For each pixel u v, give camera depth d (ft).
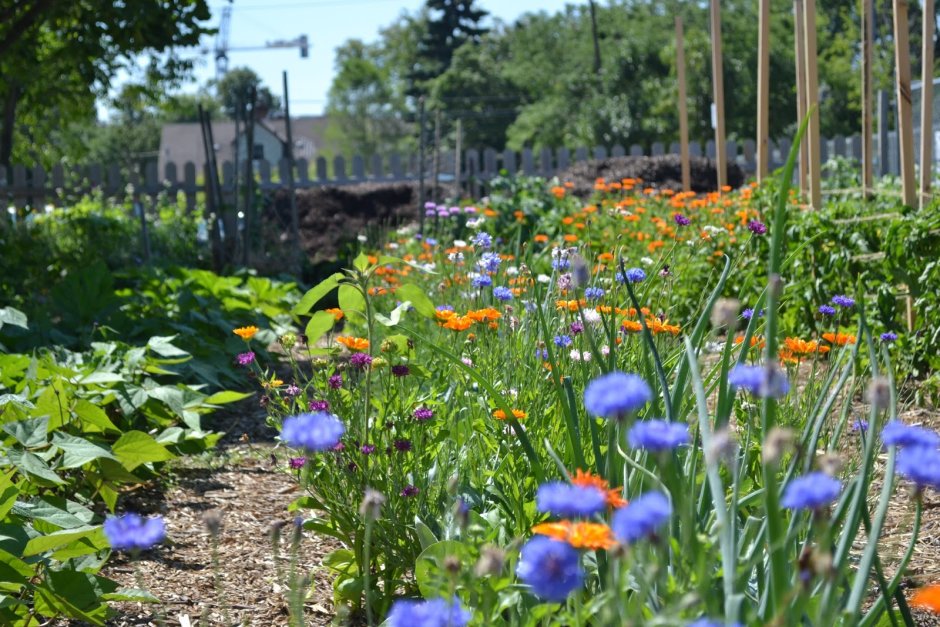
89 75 43.88
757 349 9.98
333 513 8.77
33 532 8.95
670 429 4.20
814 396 10.23
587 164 47.11
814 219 18.97
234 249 36.40
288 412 9.38
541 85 188.24
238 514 12.14
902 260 16.76
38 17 39.27
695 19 143.84
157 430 15.35
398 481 8.42
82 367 15.12
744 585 5.65
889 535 9.82
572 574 3.94
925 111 18.39
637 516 3.84
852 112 117.80
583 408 8.72
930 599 3.96
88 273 19.80
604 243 23.98
